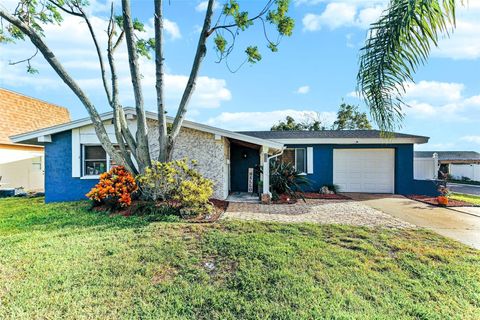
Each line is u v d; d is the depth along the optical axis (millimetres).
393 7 2797
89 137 9766
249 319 2670
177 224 5809
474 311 2807
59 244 4559
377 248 4535
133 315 2715
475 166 23469
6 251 4227
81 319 2639
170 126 9211
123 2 7141
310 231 5449
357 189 12727
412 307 2848
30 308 2787
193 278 3461
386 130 3199
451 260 4039
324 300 2969
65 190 9727
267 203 9148
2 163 13562
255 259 3961
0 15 6133
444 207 8695
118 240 4758
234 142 11555
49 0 7297
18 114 15633
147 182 6895
